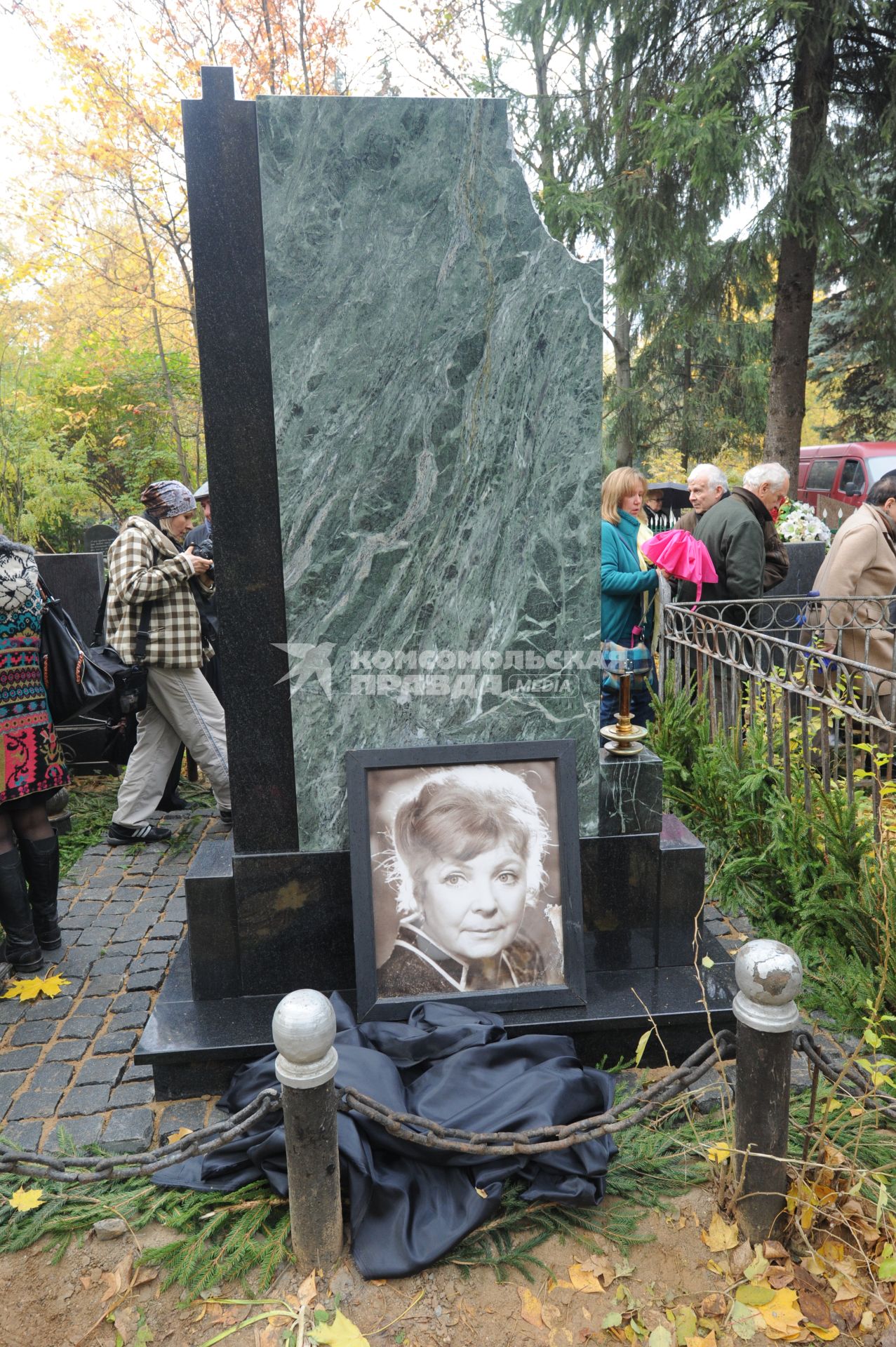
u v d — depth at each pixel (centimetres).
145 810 479
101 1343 198
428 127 259
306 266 261
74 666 354
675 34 1109
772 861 388
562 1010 278
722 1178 224
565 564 286
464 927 280
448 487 278
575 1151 228
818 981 318
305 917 289
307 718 282
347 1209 219
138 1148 248
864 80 1103
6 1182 236
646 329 1416
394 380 270
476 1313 201
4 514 1319
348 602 279
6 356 1443
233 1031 271
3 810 338
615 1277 211
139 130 1187
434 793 283
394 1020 272
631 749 303
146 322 1527
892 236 1138
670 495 1112
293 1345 193
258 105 252
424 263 266
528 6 1098
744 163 1009
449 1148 210
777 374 1176
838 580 495
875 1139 246
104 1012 319
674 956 309
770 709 412
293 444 269
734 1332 198
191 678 459
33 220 1257
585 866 300
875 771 335
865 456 1437
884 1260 208
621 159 1134
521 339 273
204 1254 215
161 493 444
